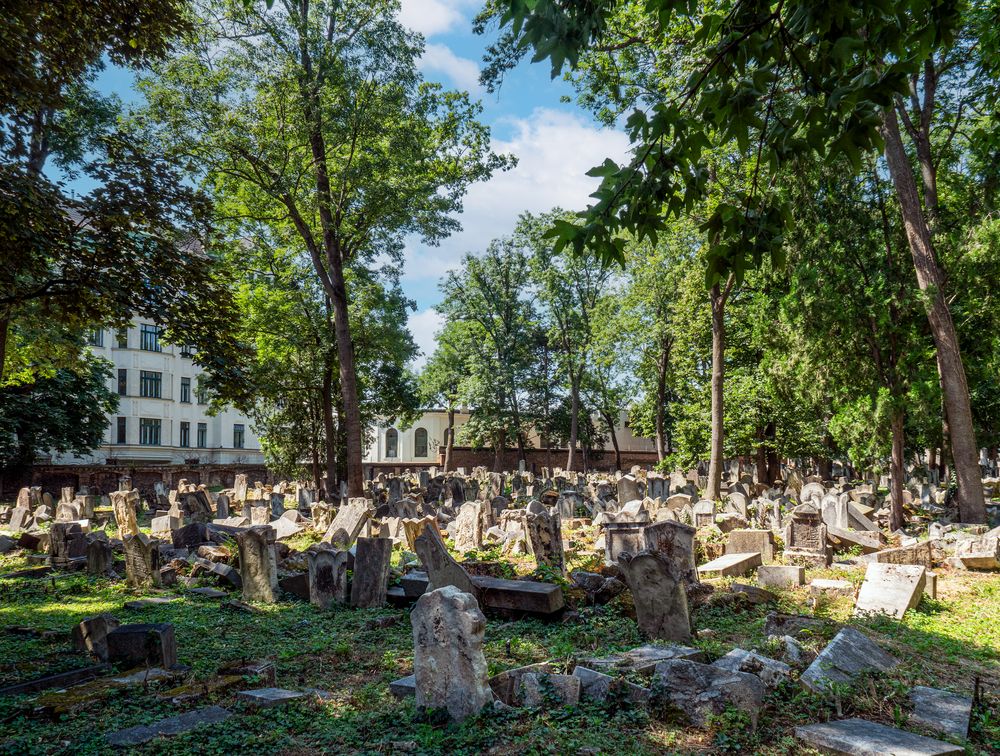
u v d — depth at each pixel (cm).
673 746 605
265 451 3772
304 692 796
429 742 624
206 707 749
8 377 2522
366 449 4575
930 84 2259
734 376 3541
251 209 2877
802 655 809
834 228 2152
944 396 2058
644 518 2002
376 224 2875
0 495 3678
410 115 2595
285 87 2355
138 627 934
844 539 1759
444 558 1198
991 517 2202
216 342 1220
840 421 2230
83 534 1888
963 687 775
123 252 1102
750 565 1512
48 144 2086
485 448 6644
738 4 496
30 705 751
